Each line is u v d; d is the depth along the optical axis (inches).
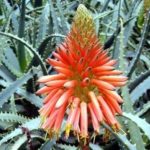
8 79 22.7
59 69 14.2
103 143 19.2
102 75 14.2
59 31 24.1
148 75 19.6
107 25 24.8
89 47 14.3
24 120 18.9
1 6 27.9
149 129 15.4
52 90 14.1
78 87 14.1
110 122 13.5
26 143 17.8
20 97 22.0
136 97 19.8
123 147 17.3
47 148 17.2
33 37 24.9
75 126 13.2
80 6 14.4
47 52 22.7
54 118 13.7
